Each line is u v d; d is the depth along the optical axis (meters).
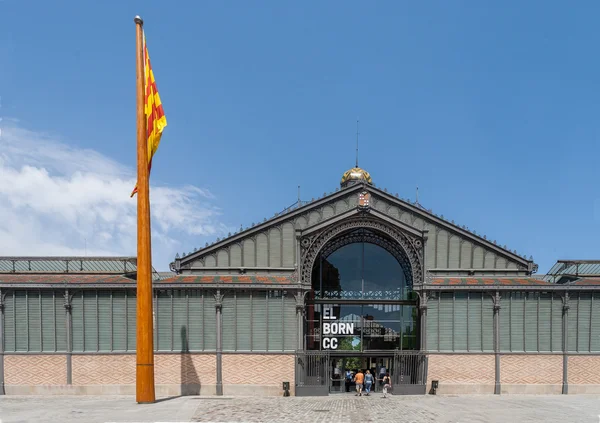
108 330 36.09
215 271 38.84
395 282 39.84
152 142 32.25
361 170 44.75
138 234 30.86
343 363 39.06
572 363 36.56
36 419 24.81
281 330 36.97
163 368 36.12
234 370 36.28
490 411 28.05
